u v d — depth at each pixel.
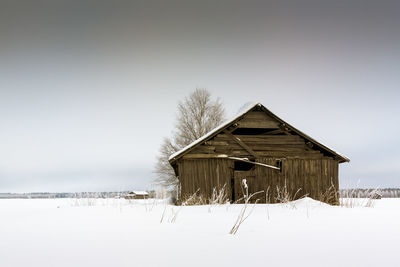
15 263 2.27
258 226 4.41
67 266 2.17
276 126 16.62
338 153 16.48
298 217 5.88
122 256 2.45
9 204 17.44
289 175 16.41
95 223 4.90
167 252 2.59
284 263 2.22
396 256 2.44
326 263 2.22
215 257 2.41
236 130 17.77
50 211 8.39
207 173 16.20
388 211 7.52
